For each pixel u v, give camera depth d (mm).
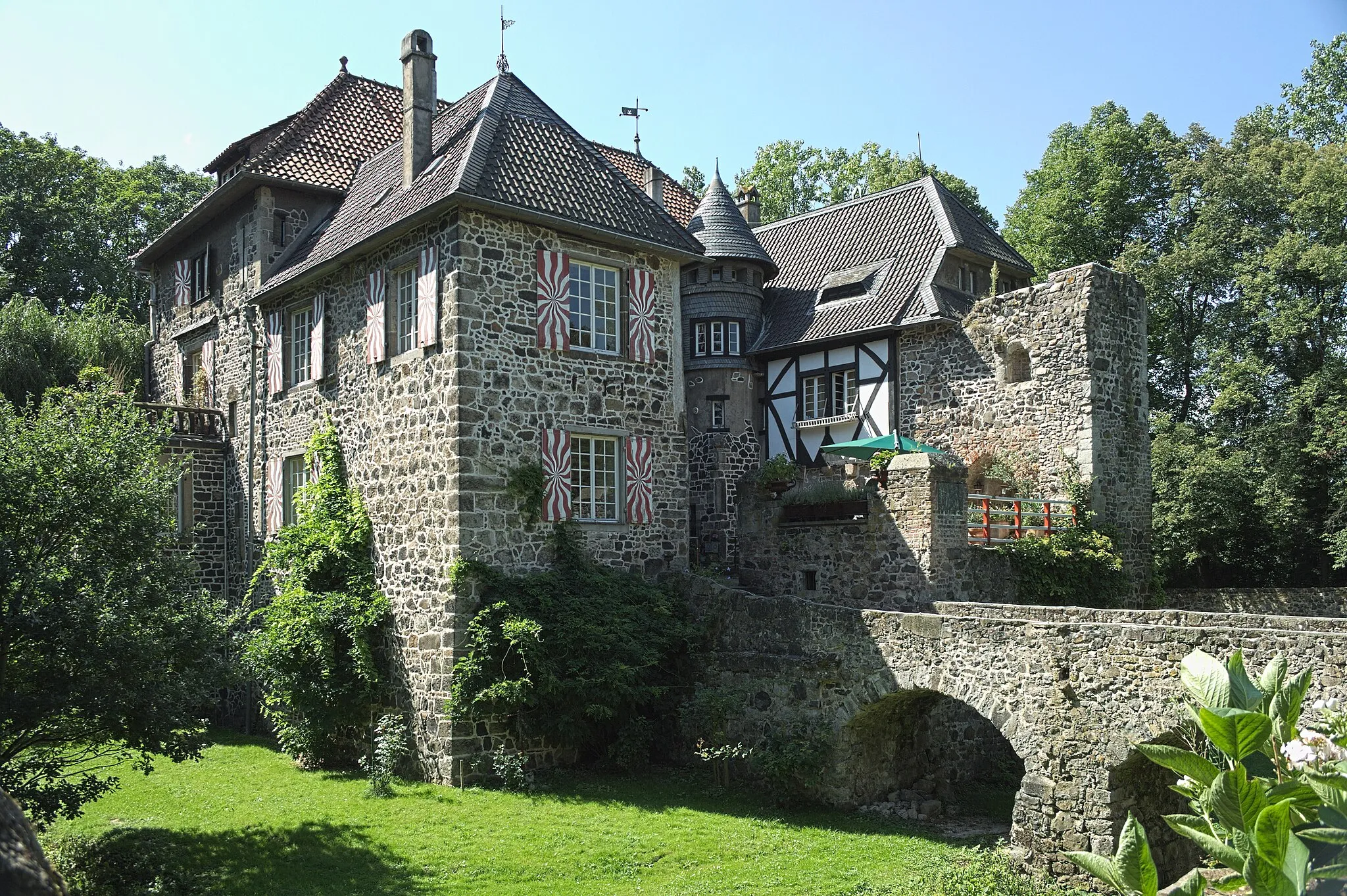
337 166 20125
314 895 9859
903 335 20734
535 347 14977
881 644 12852
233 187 19531
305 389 17859
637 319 16297
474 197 14125
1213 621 10562
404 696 14727
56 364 25000
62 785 10500
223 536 20375
